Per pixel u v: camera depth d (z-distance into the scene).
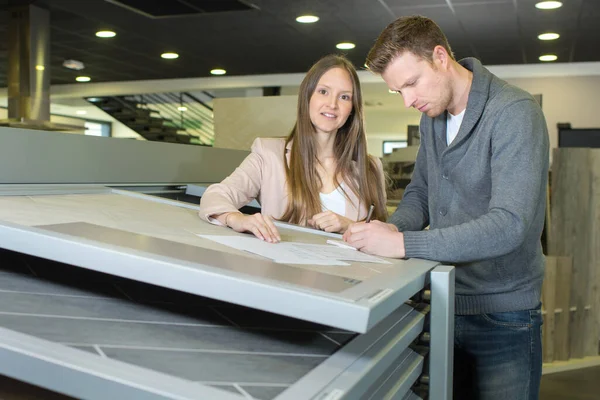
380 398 0.84
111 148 1.89
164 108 11.99
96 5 6.05
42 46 6.22
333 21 6.56
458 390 1.60
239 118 3.34
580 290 4.34
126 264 0.78
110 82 10.98
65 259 0.82
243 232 1.29
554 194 4.38
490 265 1.50
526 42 7.39
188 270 0.75
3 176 1.51
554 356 4.25
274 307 0.72
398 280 0.89
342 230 1.63
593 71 8.57
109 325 0.82
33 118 6.16
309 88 1.83
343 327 0.69
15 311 0.83
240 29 6.98
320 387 0.67
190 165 2.31
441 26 6.68
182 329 0.83
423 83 1.43
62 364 0.67
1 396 0.81
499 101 1.39
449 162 1.50
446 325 1.07
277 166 1.86
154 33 7.23
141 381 0.64
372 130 9.89
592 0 5.57
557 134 8.76
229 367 0.71
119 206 1.39
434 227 1.59
